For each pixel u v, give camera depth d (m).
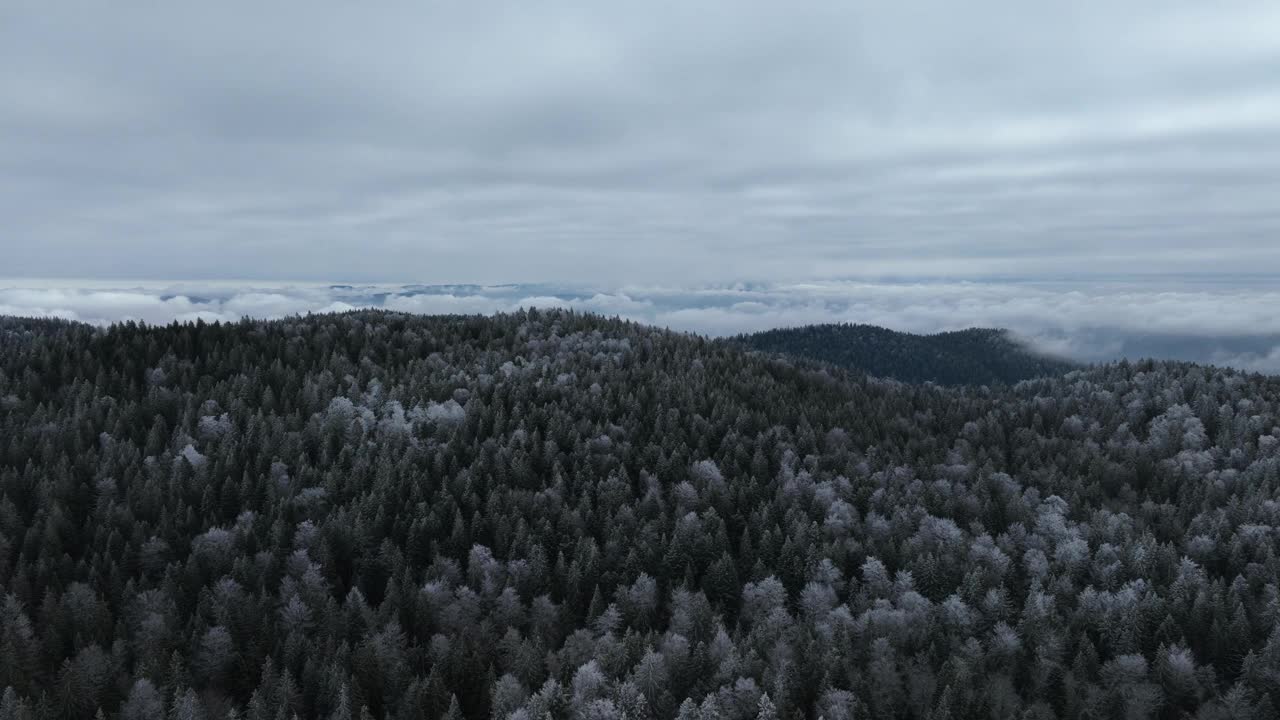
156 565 119.56
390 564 125.38
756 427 190.75
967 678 95.69
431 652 101.12
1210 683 102.00
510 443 163.00
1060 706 102.50
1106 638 113.94
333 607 107.56
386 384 196.38
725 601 124.38
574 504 149.38
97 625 102.19
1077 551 136.50
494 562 124.69
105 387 176.38
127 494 134.25
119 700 89.31
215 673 97.06
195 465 147.50
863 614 113.88
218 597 109.12
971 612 117.06
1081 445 197.25
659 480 162.62
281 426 161.75
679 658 100.25
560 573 124.56
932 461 182.25
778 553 135.75
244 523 131.12
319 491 141.88
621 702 89.00
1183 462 181.38
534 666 97.31
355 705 88.69
